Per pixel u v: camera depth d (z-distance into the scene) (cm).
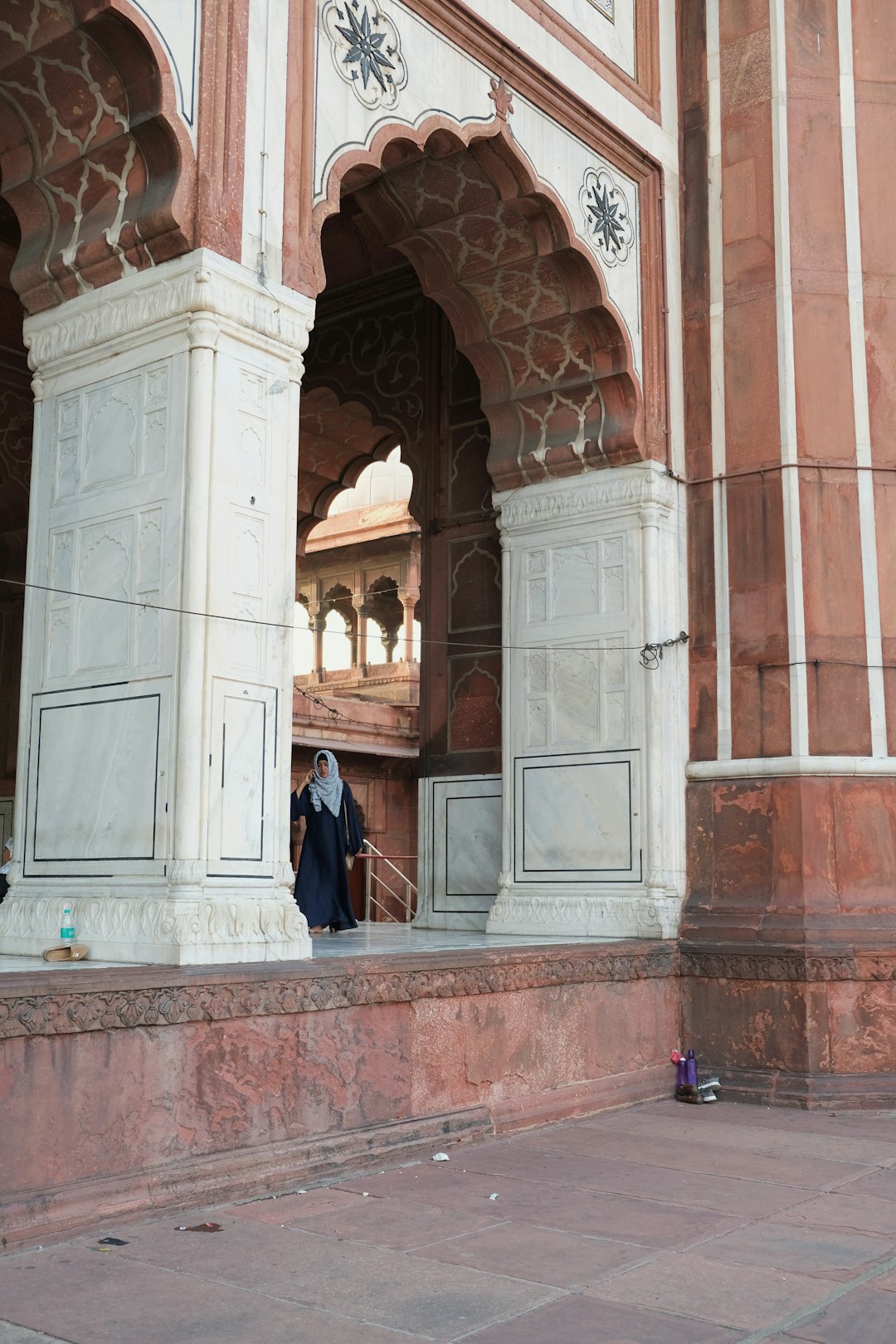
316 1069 352
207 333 354
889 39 562
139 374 369
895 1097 471
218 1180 317
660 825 522
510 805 566
